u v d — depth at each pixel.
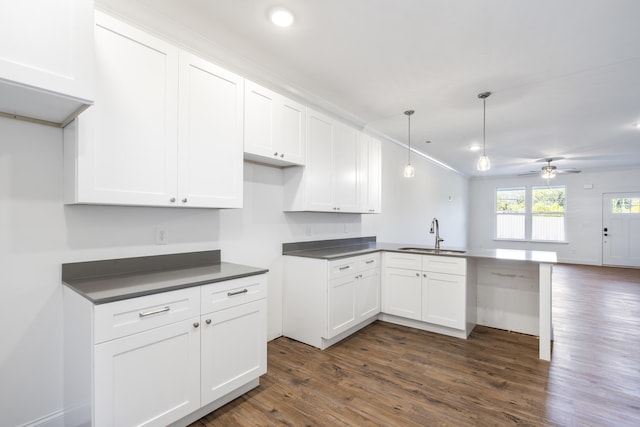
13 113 1.54
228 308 1.92
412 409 1.95
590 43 2.36
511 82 3.03
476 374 2.39
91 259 1.84
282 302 3.11
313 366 2.51
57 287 1.72
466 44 2.38
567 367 2.51
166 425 1.63
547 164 7.15
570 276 6.35
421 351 2.80
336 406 1.98
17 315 1.61
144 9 2.03
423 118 4.09
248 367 2.05
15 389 1.60
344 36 2.31
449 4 1.94
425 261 3.29
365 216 4.41
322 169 3.11
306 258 2.93
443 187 7.21
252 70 2.75
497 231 9.23
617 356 2.71
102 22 1.59
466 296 3.07
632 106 3.63
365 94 3.34
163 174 1.83
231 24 2.18
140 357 1.53
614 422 1.83
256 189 2.84
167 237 2.20
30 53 1.23
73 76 1.34
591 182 7.94
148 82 1.76
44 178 1.67
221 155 2.14
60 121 1.66
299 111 2.84
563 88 3.16
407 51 2.50
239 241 2.70
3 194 1.56
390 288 3.54
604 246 7.77
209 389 1.82
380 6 1.97
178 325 1.67
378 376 2.36
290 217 3.19
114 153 1.64
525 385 2.23
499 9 1.98
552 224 8.45
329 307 2.82
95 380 1.38
